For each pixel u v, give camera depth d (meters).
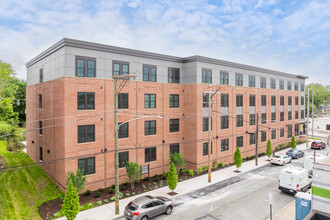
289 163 33.47
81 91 21.39
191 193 21.69
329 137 49.56
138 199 16.72
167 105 27.86
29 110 32.84
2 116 39.66
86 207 18.55
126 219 16.42
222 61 32.44
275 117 42.75
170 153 28.27
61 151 21.20
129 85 24.55
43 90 26.41
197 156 28.09
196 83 28.19
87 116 21.67
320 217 14.39
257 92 38.00
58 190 21.61
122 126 24.09
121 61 24.95
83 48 22.53
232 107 33.22
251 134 36.72
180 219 16.75
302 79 54.41
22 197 20.12
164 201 17.45
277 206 18.94
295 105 49.38
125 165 24.25
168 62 29.17
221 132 31.44
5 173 25.09
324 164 14.60
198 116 28.17
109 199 20.17
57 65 23.23
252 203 19.48
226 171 28.97
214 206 18.91
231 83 34.44
